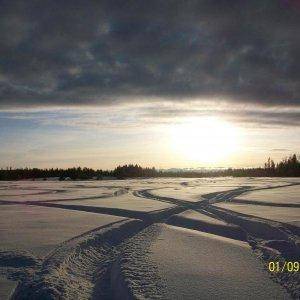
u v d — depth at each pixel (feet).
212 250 37.27
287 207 73.15
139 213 67.97
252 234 49.62
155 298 23.82
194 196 106.52
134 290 25.31
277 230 47.42
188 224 59.11
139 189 149.59
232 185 174.60
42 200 94.32
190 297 23.97
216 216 65.31
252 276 28.40
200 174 451.12
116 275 30.19
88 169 402.31
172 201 94.94
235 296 24.17
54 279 27.86
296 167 399.65
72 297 25.73
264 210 67.72
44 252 34.91
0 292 25.04
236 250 37.29
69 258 33.83
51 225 51.24
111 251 41.19
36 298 24.94
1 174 369.91
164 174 445.37
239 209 70.03
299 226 47.96
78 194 117.39
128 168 424.46
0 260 32.45
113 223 53.83
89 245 40.14
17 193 124.57
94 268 34.58
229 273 29.19
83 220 56.44
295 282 26.81
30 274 28.94
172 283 26.73
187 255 35.14
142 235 47.75
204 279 27.66
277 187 153.17
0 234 43.80
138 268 30.68
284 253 36.45
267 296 24.12
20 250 35.40
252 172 431.84
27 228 48.47
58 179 362.12
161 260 33.27
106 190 139.95
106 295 27.22
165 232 48.65
